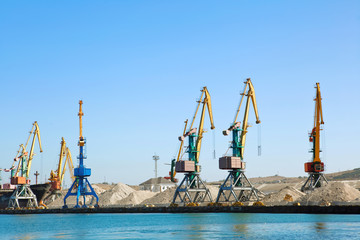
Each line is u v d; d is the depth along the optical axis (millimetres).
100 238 106625
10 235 119625
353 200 171500
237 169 191625
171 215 185125
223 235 105250
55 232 125062
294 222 129500
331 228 111312
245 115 194125
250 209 180500
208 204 199000
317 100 199625
